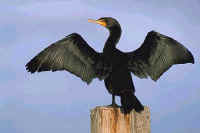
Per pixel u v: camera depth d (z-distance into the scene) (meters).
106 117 6.89
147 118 7.07
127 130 6.92
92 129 7.10
